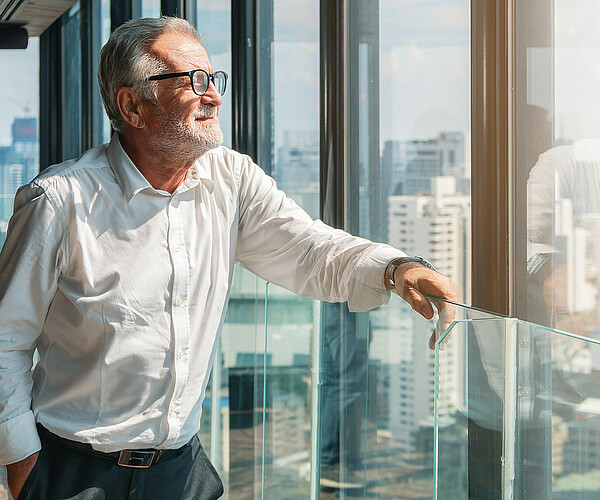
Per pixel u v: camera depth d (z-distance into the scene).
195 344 1.63
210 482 1.78
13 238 1.53
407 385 1.42
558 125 1.77
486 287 1.93
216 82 1.59
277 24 2.94
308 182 2.80
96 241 1.54
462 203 2.04
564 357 1.04
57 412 1.59
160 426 1.59
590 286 1.69
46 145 6.71
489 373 1.14
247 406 2.86
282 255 1.75
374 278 1.53
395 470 1.48
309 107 2.76
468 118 2.00
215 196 1.66
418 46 2.18
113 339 1.55
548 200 1.80
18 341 1.54
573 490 1.04
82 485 1.56
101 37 5.63
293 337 1.94
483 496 1.15
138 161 1.57
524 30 1.85
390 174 2.34
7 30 6.42
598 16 1.64
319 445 1.82
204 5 3.70
